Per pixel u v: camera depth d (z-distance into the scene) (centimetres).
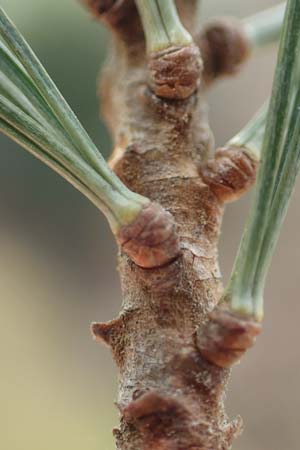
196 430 5
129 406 5
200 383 5
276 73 5
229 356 5
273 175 5
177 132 6
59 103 5
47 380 19
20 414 18
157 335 5
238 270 5
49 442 17
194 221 6
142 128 6
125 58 6
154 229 5
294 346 20
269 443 19
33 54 5
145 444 5
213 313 5
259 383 20
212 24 6
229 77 6
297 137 5
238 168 6
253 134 6
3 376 19
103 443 18
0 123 5
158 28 6
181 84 6
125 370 5
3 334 20
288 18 5
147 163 6
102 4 6
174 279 5
